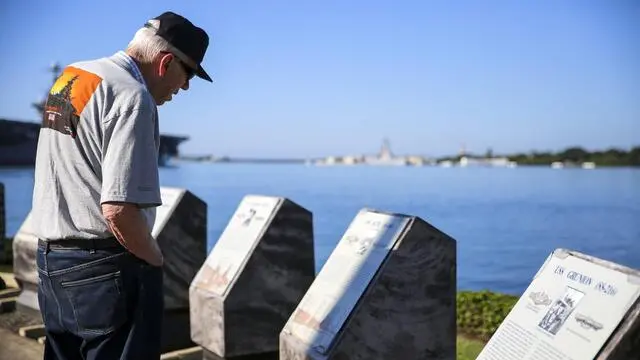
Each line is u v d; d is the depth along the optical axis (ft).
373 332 11.52
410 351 11.84
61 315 9.12
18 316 19.97
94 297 8.84
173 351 17.66
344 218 113.19
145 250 8.66
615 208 136.15
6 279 25.40
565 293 8.59
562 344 8.14
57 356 9.50
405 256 11.77
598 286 8.18
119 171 8.29
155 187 8.61
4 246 30.12
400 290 11.73
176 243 18.01
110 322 8.86
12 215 94.73
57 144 8.86
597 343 7.72
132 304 9.01
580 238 86.28
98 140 8.63
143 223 8.54
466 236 90.89
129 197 8.29
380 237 12.26
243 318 15.25
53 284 9.05
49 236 8.92
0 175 155.22
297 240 15.85
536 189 219.20
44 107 9.23
